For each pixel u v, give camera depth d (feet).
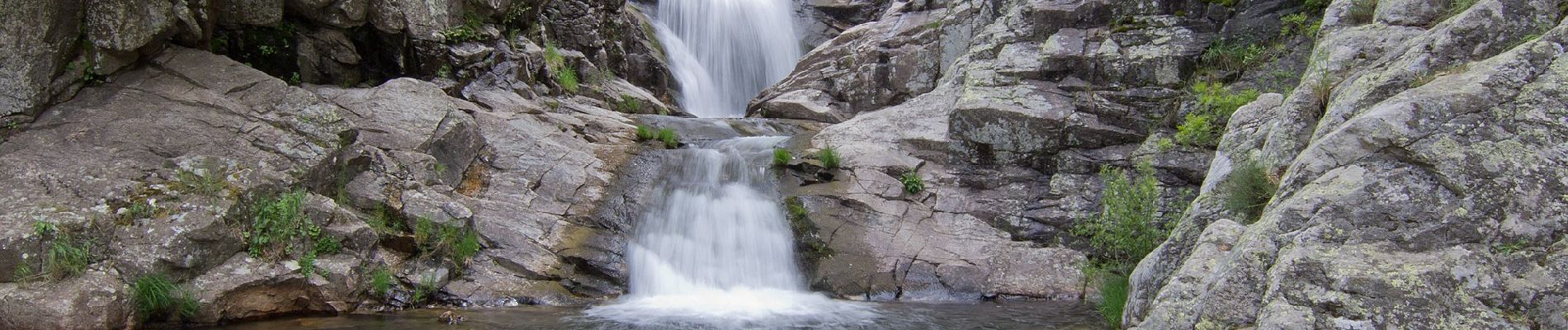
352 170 33.09
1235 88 37.47
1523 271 17.98
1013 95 39.78
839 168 38.52
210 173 29.17
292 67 40.09
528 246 32.99
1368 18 33.53
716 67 65.57
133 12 31.99
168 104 31.78
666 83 60.70
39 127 30.14
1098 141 37.86
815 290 33.06
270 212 28.96
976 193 38.32
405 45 42.65
